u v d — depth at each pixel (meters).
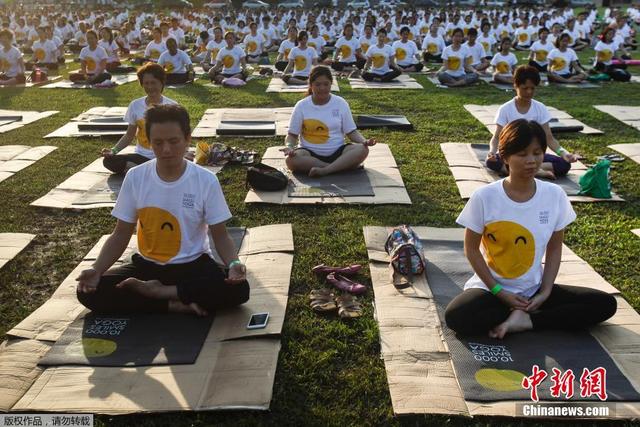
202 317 3.94
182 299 3.90
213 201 3.92
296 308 4.12
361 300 4.23
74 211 5.85
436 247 4.98
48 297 4.31
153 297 3.89
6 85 13.46
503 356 3.48
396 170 6.93
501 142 3.64
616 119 9.53
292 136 6.98
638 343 3.61
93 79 13.44
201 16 31.27
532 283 3.77
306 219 5.61
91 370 3.40
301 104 6.93
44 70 15.11
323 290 4.28
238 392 3.20
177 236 3.95
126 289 3.88
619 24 21.28
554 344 3.59
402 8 38.56
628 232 5.30
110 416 3.06
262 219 5.63
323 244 5.07
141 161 6.82
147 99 6.67
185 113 3.80
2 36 13.45
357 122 9.27
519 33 21.72
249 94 12.14
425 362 3.46
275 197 6.09
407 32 15.59
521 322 3.66
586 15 25.50
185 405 3.11
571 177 6.76
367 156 7.07
